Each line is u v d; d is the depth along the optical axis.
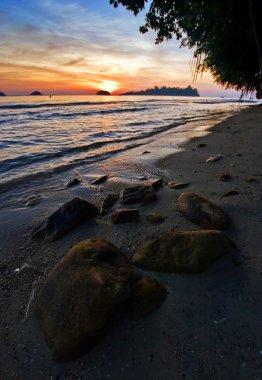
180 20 8.30
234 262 2.52
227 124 14.89
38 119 20.92
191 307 2.12
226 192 4.19
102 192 5.18
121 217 3.67
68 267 2.30
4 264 3.02
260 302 2.09
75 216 3.65
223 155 7.05
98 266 2.29
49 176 6.43
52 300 2.12
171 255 2.55
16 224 4.04
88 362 1.76
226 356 1.72
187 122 17.66
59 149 9.67
